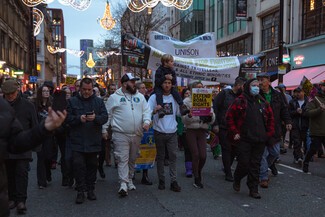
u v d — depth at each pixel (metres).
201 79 10.10
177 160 9.94
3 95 5.67
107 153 9.17
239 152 6.20
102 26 22.53
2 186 2.55
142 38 37.03
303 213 5.33
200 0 43.19
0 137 2.52
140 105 6.34
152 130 7.15
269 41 26.36
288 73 22.83
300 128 9.77
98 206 5.70
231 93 7.50
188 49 10.99
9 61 38.00
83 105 5.95
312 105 8.02
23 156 5.39
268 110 6.25
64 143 7.09
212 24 40.28
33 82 28.64
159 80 6.45
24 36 48.84
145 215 5.23
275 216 5.19
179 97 6.55
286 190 6.66
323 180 7.46
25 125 5.66
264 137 6.11
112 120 6.32
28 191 6.70
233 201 5.94
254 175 6.17
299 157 9.21
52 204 5.85
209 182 7.30
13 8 40.31
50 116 2.50
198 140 6.82
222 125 7.45
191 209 5.50
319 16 20.67
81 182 5.91
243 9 28.86
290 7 23.52
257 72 10.36
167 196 6.24
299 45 22.14
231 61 10.27
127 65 9.32
